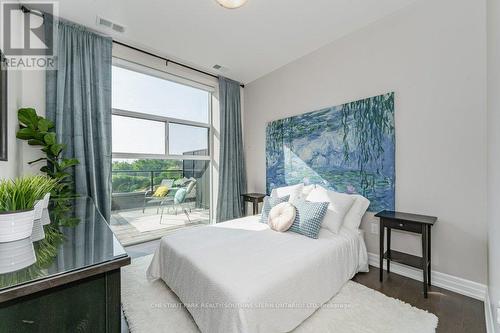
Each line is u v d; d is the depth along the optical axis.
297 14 2.40
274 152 3.67
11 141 2.04
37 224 1.20
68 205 1.82
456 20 1.98
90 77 2.64
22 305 0.64
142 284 2.09
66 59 2.49
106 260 0.78
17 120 2.17
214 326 1.30
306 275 1.60
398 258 2.15
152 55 3.19
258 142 4.01
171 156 3.62
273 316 1.33
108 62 2.77
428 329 1.52
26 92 2.31
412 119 2.24
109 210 2.75
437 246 2.09
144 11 2.35
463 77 1.95
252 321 1.20
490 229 1.66
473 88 1.90
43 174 2.39
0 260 0.75
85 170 2.58
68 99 2.50
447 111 2.03
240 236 2.16
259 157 4.00
